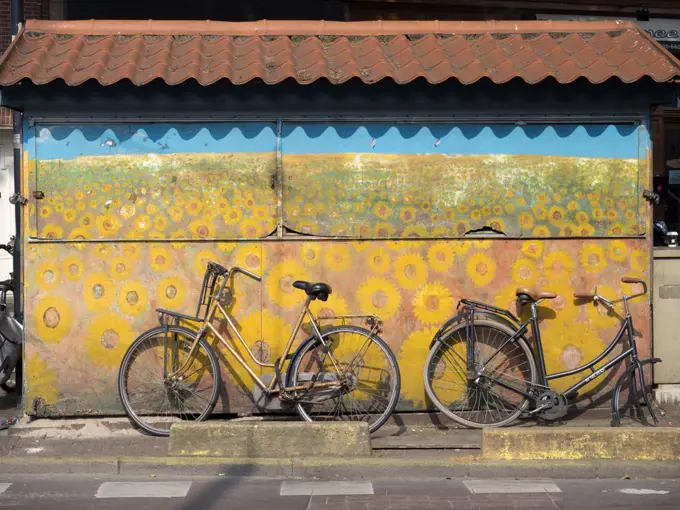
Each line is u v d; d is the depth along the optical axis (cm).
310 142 692
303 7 1074
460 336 693
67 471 602
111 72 662
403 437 661
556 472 596
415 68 669
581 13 1127
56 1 1075
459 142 697
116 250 689
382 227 696
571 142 701
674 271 741
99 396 690
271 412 692
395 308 696
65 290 688
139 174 688
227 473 599
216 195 691
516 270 701
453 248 698
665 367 742
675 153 1143
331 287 693
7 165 1366
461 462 598
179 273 691
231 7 1066
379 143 694
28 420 690
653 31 1143
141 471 601
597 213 704
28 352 688
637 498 550
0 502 543
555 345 704
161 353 688
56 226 688
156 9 1067
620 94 694
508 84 686
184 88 678
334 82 655
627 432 608
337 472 596
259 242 693
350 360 687
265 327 693
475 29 738
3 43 1212
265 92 681
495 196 699
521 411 672
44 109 679
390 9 1095
